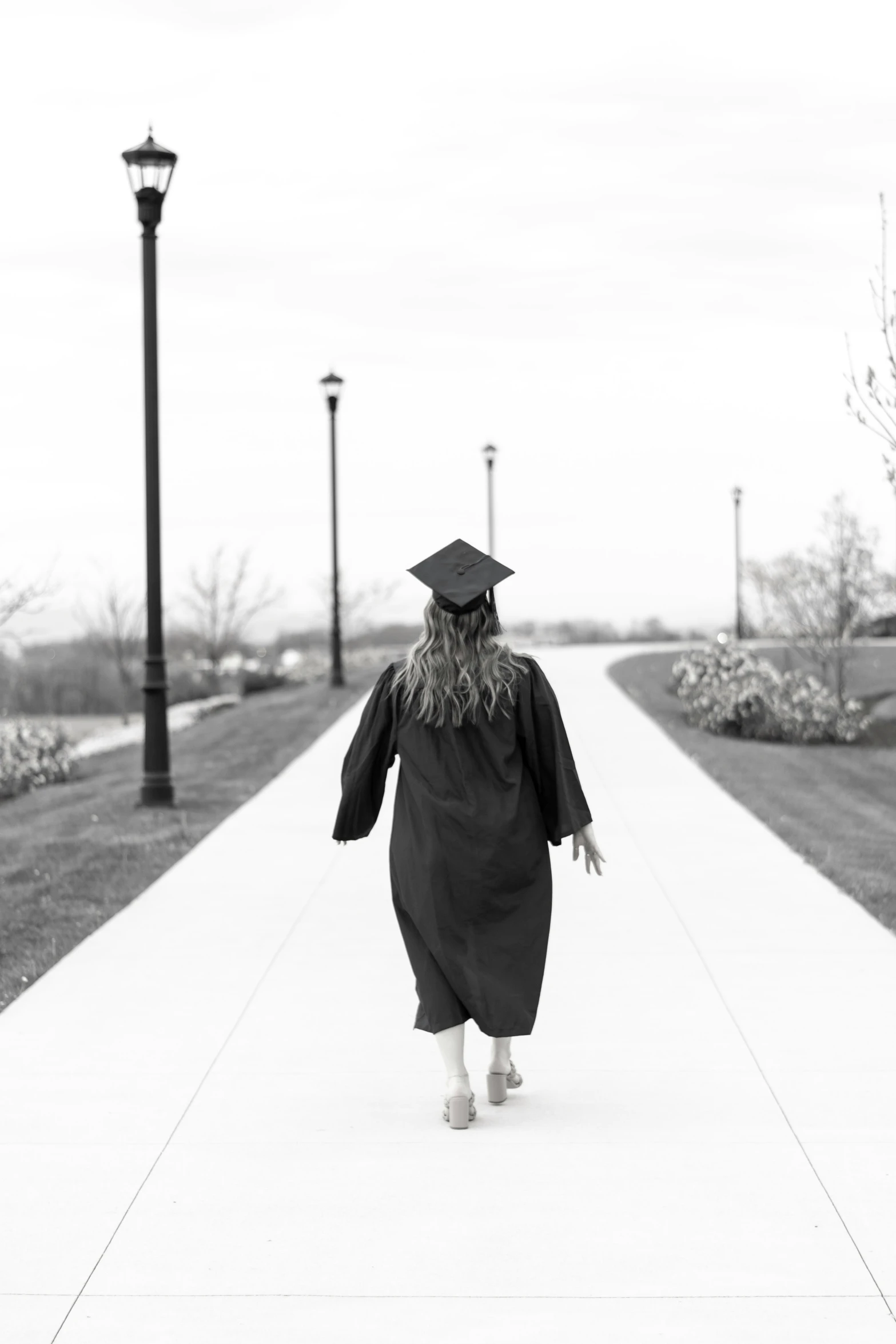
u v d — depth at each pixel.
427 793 4.70
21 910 8.30
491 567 4.76
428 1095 5.05
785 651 30.66
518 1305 3.54
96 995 6.35
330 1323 3.46
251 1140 4.64
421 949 4.77
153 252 11.95
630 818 11.23
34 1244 3.91
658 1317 3.47
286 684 31.42
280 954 7.05
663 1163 4.41
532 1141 4.61
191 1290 3.64
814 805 12.54
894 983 6.45
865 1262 3.74
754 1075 5.22
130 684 35.06
